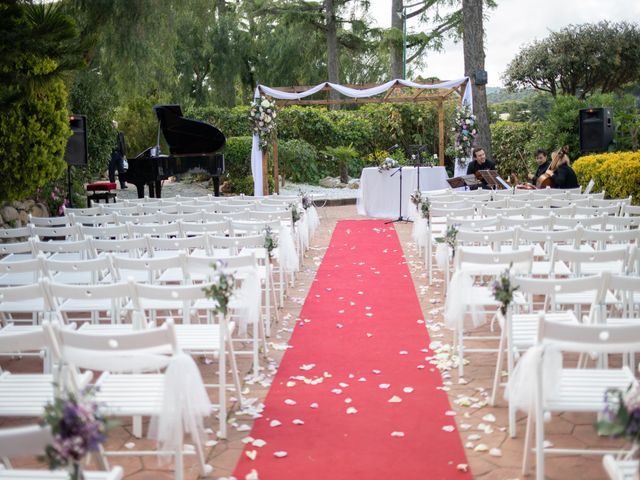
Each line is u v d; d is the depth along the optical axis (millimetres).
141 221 7441
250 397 4430
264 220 7594
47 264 4684
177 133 12648
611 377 3334
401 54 27969
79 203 12672
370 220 13320
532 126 20344
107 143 15258
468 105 14328
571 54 24891
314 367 4996
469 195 8812
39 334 2998
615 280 3639
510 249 6312
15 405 3164
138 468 3537
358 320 6215
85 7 11688
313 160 19875
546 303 4891
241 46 29578
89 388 2520
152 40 12695
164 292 3766
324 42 29953
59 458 2090
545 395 3055
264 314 6406
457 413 4117
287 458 3555
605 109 13531
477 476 3330
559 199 8273
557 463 3482
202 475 3395
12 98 6887
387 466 3443
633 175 11031
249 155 17953
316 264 8922
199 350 4270
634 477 2297
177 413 2973
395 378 4730
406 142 20922
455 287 4625
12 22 6434
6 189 8117
